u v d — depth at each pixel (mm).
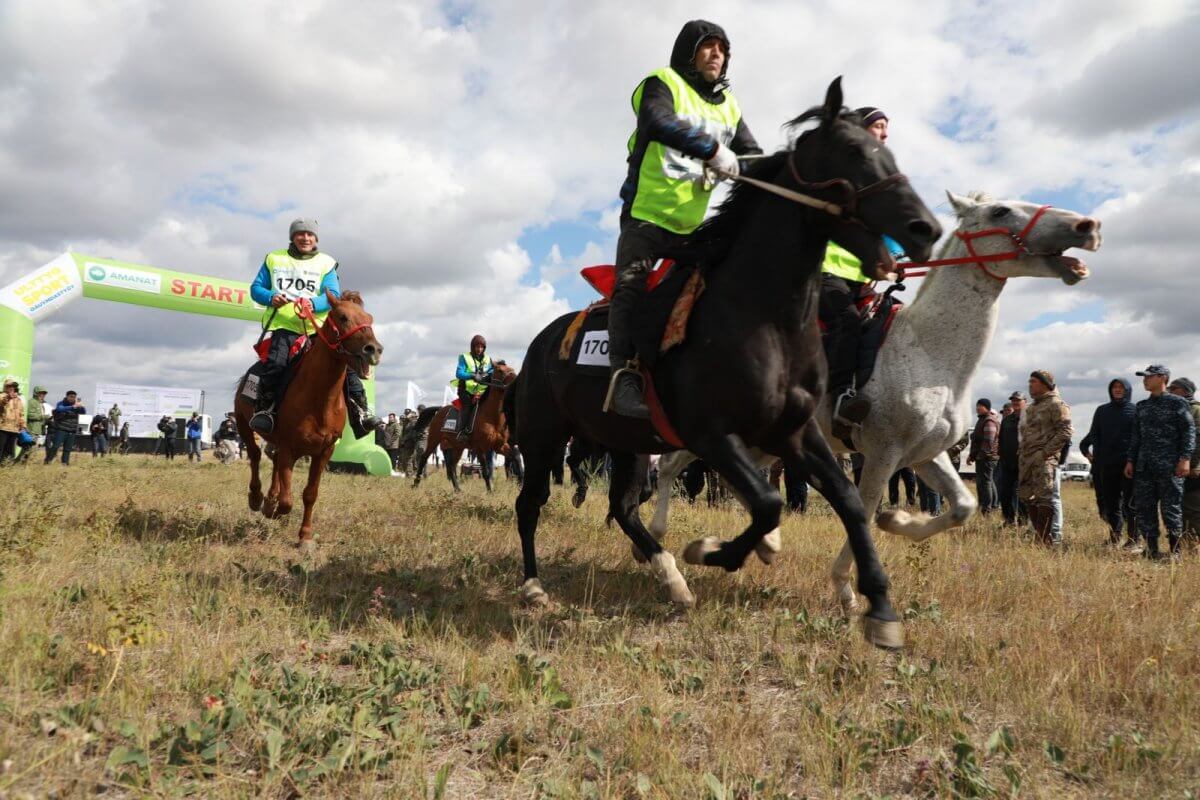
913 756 3150
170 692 3377
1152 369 8695
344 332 6754
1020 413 11141
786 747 3211
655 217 4520
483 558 6645
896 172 3652
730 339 3900
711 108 4605
